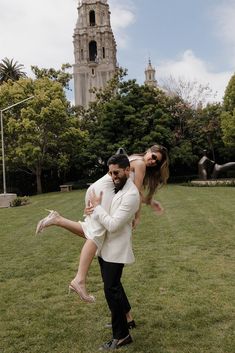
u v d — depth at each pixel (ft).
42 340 12.50
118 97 112.37
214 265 20.44
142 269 20.03
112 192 11.88
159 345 11.75
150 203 14.17
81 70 268.62
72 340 12.41
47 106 100.78
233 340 11.85
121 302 11.75
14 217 47.06
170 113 115.03
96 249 11.73
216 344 11.66
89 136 116.57
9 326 13.69
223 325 12.99
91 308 15.07
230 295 15.75
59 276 19.81
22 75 151.64
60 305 15.57
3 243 29.66
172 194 66.13
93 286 17.79
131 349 11.57
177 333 12.48
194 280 17.90
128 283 17.76
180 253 23.45
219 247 24.68
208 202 50.52
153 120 107.04
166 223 34.94
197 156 114.21
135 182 12.69
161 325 13.15
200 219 36.32
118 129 108.88
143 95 111.75
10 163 105.50
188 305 14.82
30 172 120.88
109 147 105.60
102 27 268.62
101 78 267.59
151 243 26.84
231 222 33.83
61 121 103.76
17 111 104.53
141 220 37.42
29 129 97.04
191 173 120.37
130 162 12.99
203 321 13.30
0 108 102.32
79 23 270.26
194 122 115.24
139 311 14.40
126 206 11.39
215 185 85.40
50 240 29.63
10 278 19.89
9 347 12.14
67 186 104.78
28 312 14.94
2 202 65.41
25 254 25.29
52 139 105.70
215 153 121.90
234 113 100.01
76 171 126.72
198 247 24.82
